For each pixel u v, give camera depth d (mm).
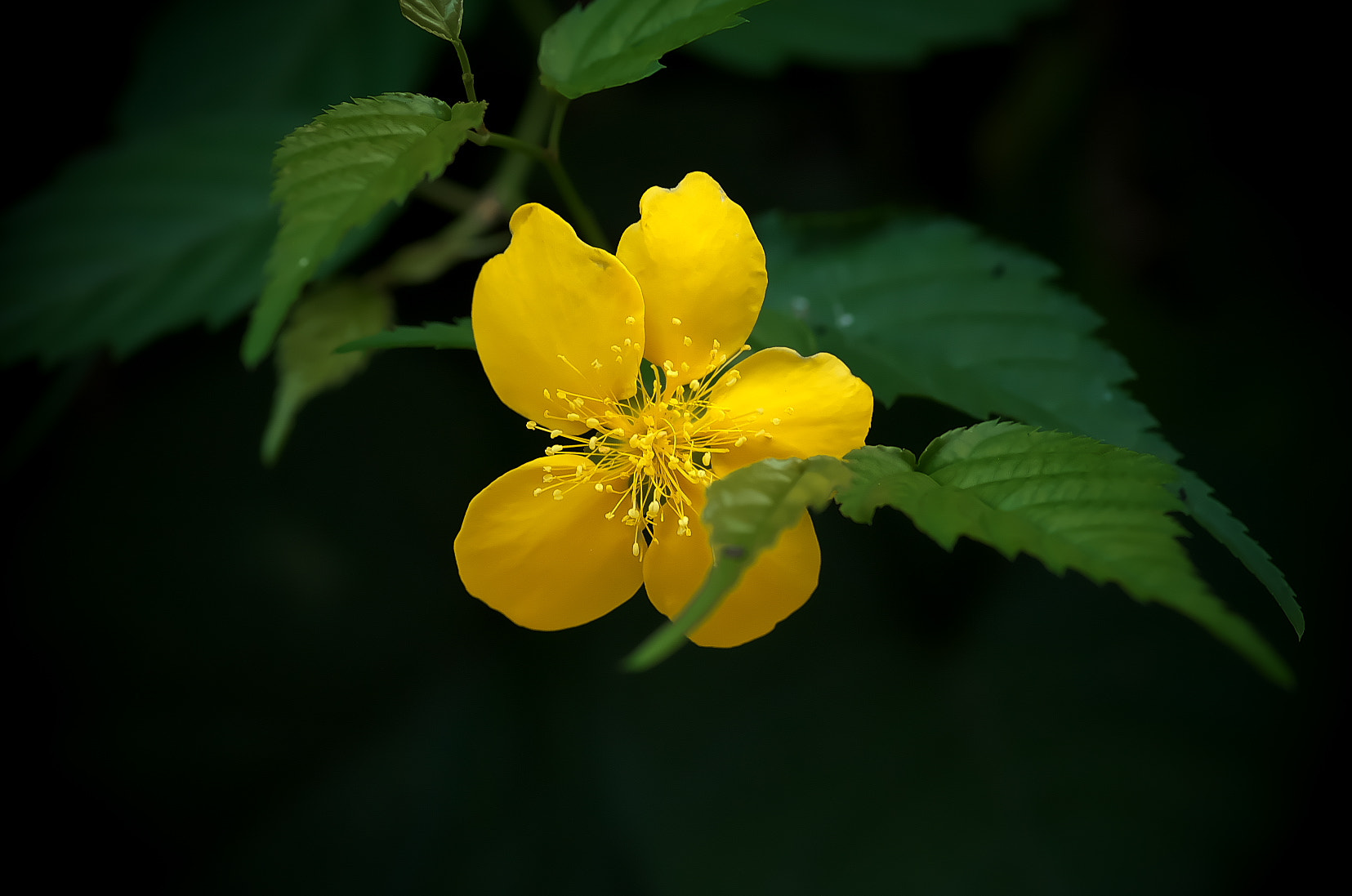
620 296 307
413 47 382
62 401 376
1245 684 406
